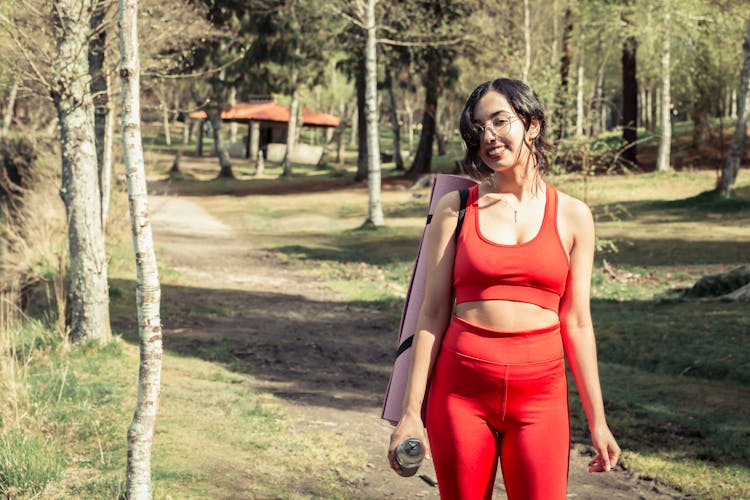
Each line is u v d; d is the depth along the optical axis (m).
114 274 14.52
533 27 32.19
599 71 45.91
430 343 2.50
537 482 2.39
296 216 31.11
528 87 2.46
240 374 8.52
